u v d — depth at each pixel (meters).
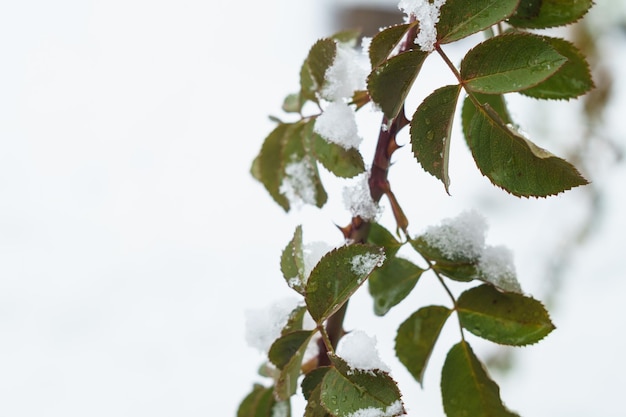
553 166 0.47
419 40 0.48
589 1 0.52
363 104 0.54
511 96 1.20
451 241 0.54
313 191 0.58
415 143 0.48
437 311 0.55
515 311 0.53
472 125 0.49
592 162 1.15
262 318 0.56
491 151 0.48
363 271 0.49
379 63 0.49
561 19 0.52
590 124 1.13
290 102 0.59
